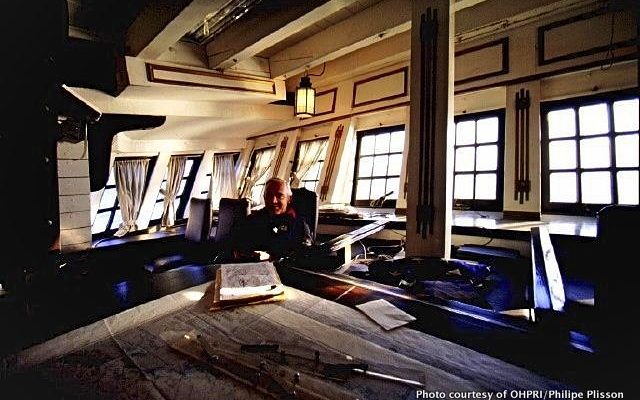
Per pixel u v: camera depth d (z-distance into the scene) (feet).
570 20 9.56
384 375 2.57
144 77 11.58
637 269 2.95
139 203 17.87
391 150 14.40
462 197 11.86
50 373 2.68
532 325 3.47
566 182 9.76
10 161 3.39
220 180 21.22
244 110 16.44
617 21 8.75
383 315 3.66
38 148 3.53
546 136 10.18
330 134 16.34
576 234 7.47
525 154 10.25
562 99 9.91
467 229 9.18
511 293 6.53
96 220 17.16
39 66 3.44
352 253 10.41
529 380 2.52
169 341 3.15
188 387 2.46
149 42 10.11
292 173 17.16
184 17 8.55
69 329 3.44
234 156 21.95
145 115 13.34
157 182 18.43
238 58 12.06
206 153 20.18
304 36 13.43
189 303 4.12
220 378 2.57
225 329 3.38
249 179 20.35
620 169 8.87
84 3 9.09
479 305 4.75
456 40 11.74
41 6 3.41
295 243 9.64
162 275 5.46
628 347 2.85
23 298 3.57
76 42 9.82
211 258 11.78
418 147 8.66
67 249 9.37
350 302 4.16
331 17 12.02
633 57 8.48
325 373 2.58
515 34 10.71
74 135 5.89
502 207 10.87
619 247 3.07
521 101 10.47
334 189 14.97
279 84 15.66
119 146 15.44
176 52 12.32
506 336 3.25
